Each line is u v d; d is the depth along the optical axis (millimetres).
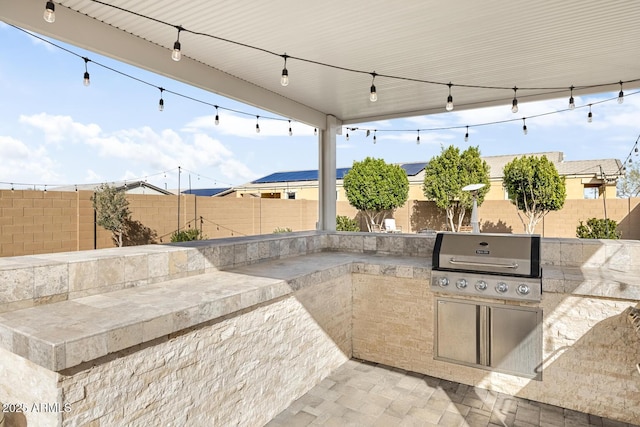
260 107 4441
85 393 1693
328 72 3938
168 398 2061
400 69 3836
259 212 12367
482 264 3129
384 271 3674
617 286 2754
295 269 3355
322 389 3260
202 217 10695
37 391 1679
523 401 3088
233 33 3080
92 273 2383
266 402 2758
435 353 3488
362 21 2887
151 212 9359
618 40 3168
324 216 5574
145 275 2689
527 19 2826
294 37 3150
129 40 3090
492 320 3225
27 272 2100
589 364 2916
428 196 12758
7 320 1873
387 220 12930
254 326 2646
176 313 2043
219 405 2375
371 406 2994
